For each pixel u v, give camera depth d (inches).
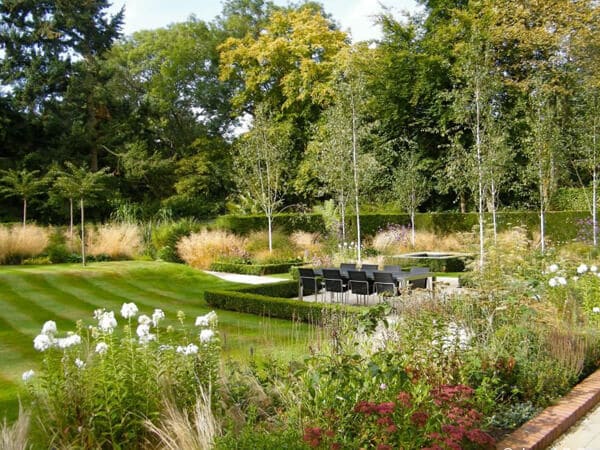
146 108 1086.4
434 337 165.0
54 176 870.4
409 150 940.0
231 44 1108.5
